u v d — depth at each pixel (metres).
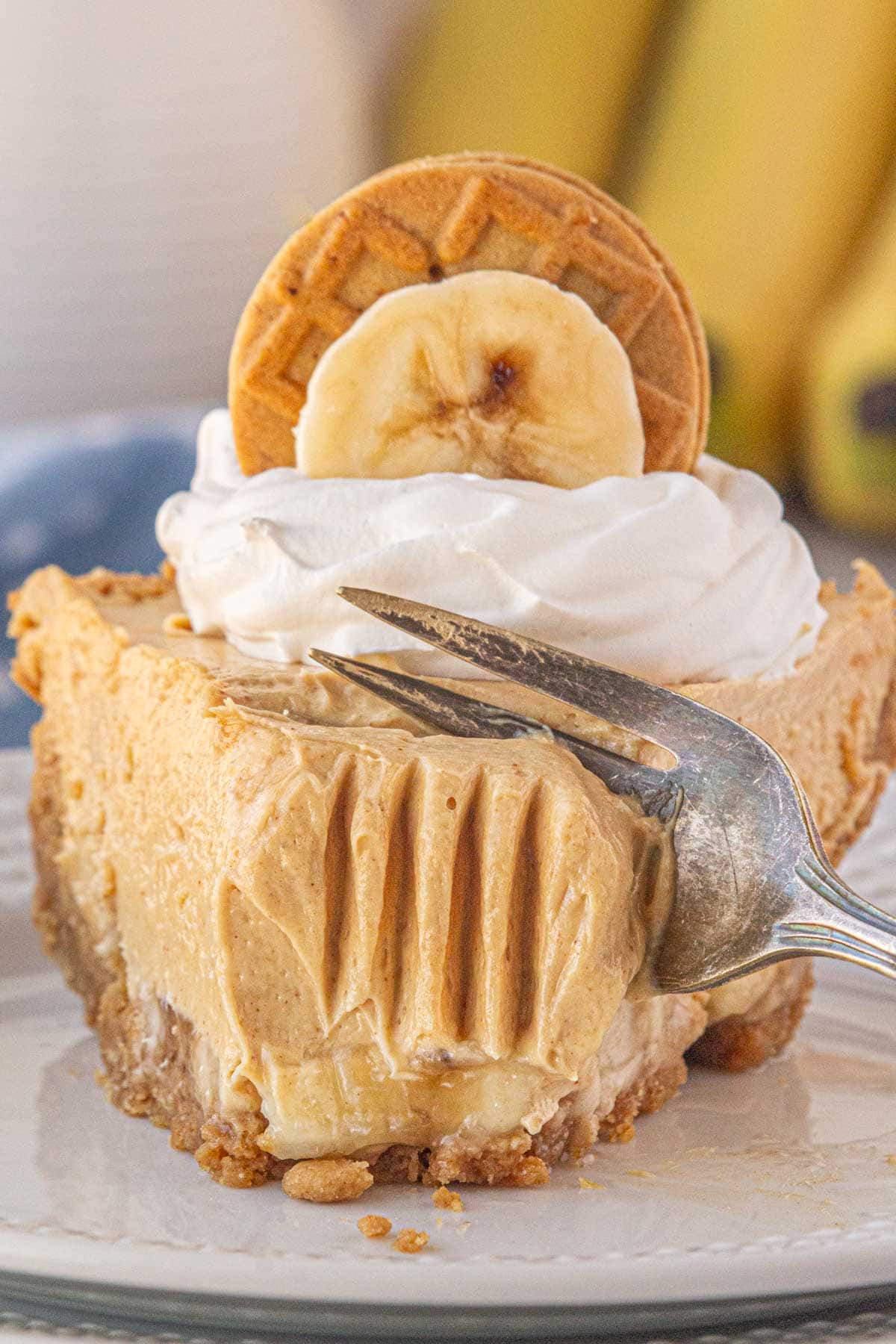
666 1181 0.31
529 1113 0.31
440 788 0.31
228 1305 0.29
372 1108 0.31
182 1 0.59
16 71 0.59
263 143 0.60
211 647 0.33
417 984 0.30
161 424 0.51
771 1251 0.29
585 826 0.31
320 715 0.32
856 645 0.36
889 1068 0.34
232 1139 0.31
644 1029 0.32
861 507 0.55
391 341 0.33
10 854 0.39
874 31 0.52
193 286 0.63
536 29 0.55
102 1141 0.32
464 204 0.33
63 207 0.61
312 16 0.59
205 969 0.31
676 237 0.55
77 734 0.35
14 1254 0.29
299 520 0.33
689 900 0.31
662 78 0.55
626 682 0.32
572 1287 0.29
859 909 0.31
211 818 0.31
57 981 0.37
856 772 0.36
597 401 0.33
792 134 0.53
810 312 0.55
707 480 0.35
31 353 0.63
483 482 0.33
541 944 0.31
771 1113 0.33
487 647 0.32
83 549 0.49
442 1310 0.29
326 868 0.30
